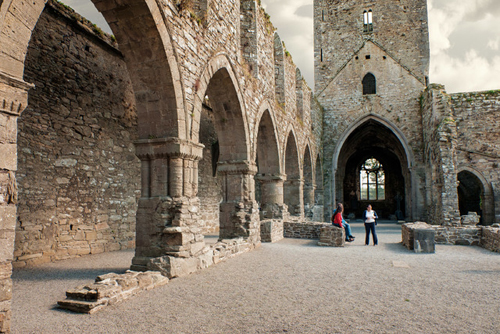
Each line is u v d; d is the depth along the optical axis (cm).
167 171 672
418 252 965
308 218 1948
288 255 892
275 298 504
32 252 786
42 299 494
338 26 2616
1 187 340
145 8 586
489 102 2025
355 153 3225
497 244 968
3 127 346
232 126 999
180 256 645
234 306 466
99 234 974
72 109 910
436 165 1766
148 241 661
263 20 1221
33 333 369
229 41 922
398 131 2242
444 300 498
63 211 872
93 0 584
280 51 1483
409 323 406
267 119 1280
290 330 383
